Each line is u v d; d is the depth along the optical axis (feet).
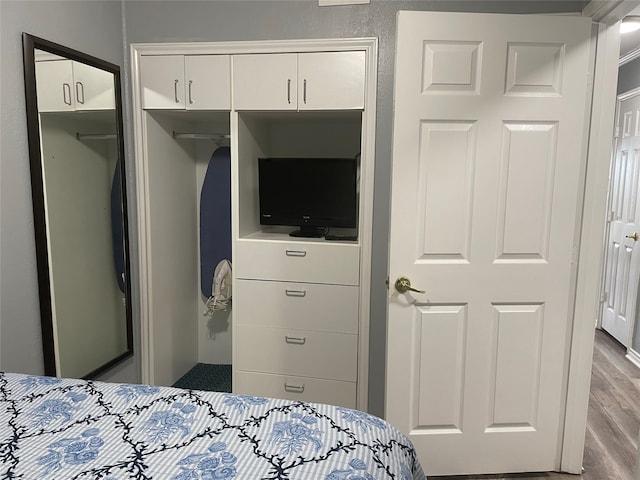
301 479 3.07
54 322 6.37
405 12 5.87
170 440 3.50
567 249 6.34
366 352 7.69
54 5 6.19
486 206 6.23
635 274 11.48
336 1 7.11
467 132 6.11
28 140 5.82
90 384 4.41
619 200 12.65
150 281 8.23
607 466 7.14
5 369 5.64
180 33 7.54
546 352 6.57
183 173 9.27
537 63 5.98
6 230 5.58
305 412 4.01
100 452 3.31
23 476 3.02
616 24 6.09
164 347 8.82
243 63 7.39
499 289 6.41
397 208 6.24
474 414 6.69
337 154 9.04
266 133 9.02
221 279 9.29
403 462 3.75
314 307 7.75
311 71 7.23
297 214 8.17
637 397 9.39
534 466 6.86
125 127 7.80
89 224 7.00
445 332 6.50
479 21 5.90
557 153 6.14
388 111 7.20
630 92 12.04
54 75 6.19
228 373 9.86
